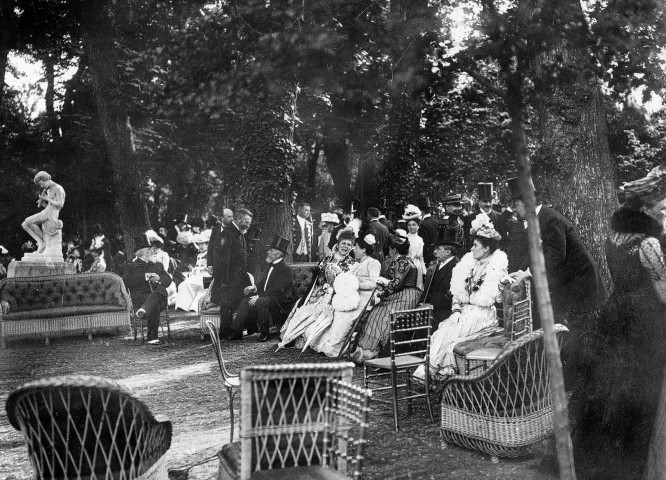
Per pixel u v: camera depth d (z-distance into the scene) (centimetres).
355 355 880
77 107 2811
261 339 1121
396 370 597
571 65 369
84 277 1316
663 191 475
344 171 2998
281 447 330
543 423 502
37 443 329
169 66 420
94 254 2528
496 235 717
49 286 1289
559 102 823
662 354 432
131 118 2291
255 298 1136
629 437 431
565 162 833
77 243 2964
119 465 340
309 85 398
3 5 2081
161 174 2833
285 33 380
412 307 859
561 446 326
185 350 1084
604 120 850
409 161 2053
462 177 2436
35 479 333
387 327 859
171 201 3231
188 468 506
